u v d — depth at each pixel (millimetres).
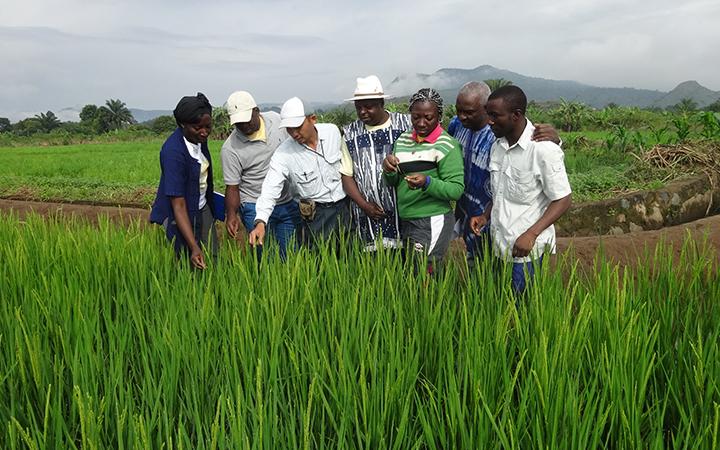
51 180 13242
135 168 16266
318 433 2197
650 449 1899
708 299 2938
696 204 9094
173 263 4047
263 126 4758
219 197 4926
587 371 2420
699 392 2047
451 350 2277
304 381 2283
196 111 3848
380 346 2635
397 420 2148
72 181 12961
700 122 13211
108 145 46031
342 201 4520
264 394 2277
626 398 2037
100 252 3842
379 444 2004
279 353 2549
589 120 42469
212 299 2990
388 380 2146
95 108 131500
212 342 2615
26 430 1965
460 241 5840
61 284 3258
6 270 3756
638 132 14016
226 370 2354
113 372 2285
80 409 1768
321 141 4258
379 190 4297
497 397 2252
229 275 3373
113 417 2137
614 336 2363
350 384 2172
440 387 2143
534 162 3322
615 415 2043
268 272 3217
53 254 3998
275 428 1988
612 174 10320
